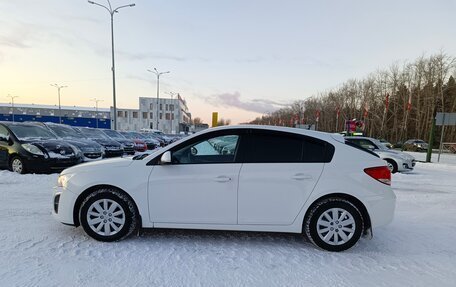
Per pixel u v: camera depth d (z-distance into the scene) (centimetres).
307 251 377
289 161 385
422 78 5303
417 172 1324
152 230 437
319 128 7200
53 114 8956
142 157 418
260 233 438
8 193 634
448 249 397
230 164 385
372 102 5806
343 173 379
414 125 5466
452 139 4797
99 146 1152
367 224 383
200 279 299
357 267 338
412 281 309
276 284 295
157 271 312
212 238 412
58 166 865
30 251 348
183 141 398
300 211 378
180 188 382
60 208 395
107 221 386
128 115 9231
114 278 295
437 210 609
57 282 282
